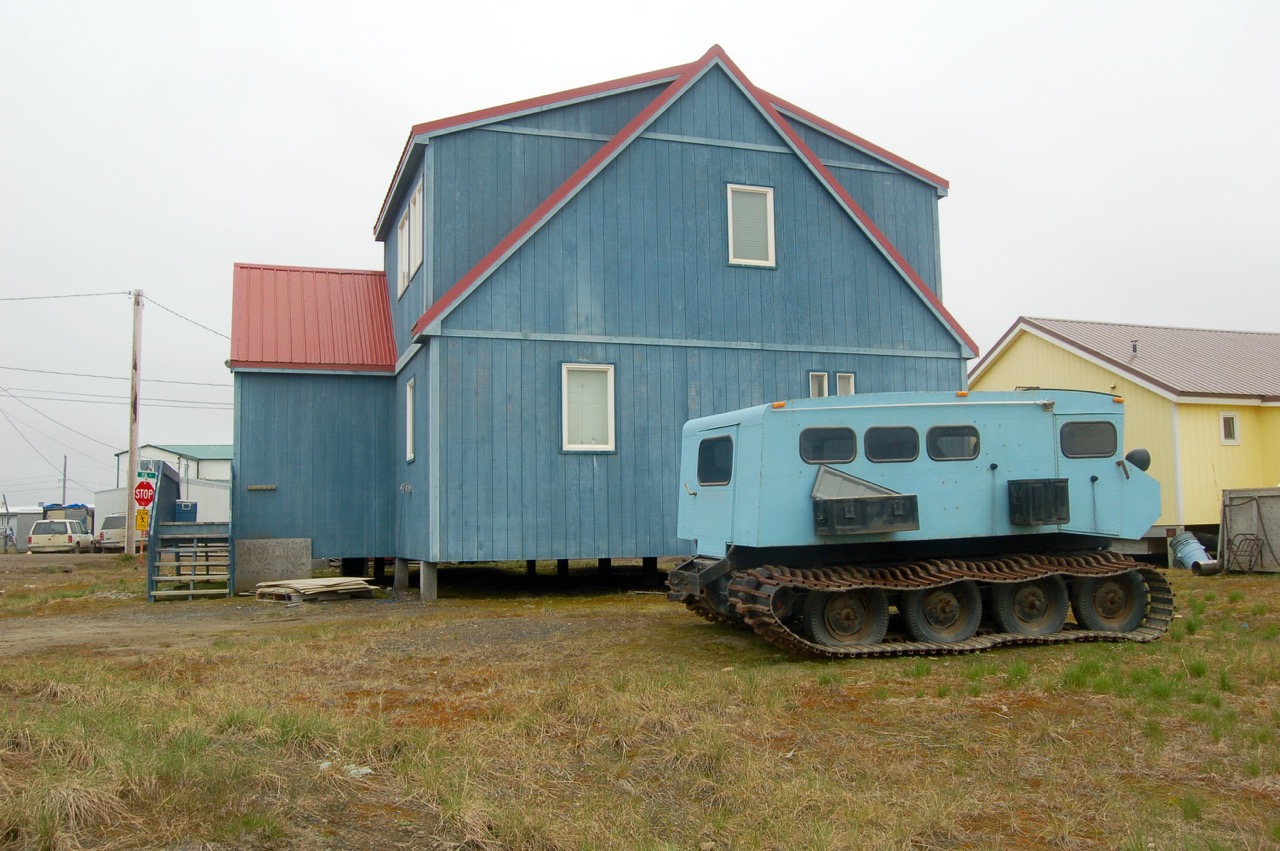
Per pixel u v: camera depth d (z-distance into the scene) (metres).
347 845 4.60
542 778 5.64
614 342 15.95
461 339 15.18
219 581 18.58
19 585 21.53
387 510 18.75
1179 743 6.31
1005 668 8.59
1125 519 10.38
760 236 17.08
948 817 5.05
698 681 8.00
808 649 9.11
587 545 15.54
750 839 4.78
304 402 18.59
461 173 16.38
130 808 4.73
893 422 9.80
